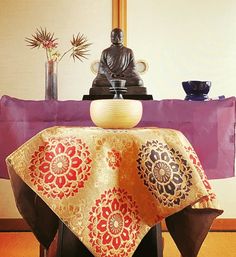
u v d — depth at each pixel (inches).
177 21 95.9
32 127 53.7
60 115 54.0
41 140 35.1
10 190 95.8
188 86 60.1
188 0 95.9
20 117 53.9
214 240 84.3
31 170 33.7
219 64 95.3
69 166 33.2
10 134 53.8
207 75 95.3
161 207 33.5
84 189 32.4
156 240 38.7
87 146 34.0
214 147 52.6
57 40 95.7
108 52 67.2
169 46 95.6
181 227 38.6
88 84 95.8
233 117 52.9
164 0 95.9
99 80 64.3
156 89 95.4
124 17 95.6
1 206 95.7
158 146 34.9
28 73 95.8
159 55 95.6
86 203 32.0
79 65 95.7
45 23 95.9
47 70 67.1
